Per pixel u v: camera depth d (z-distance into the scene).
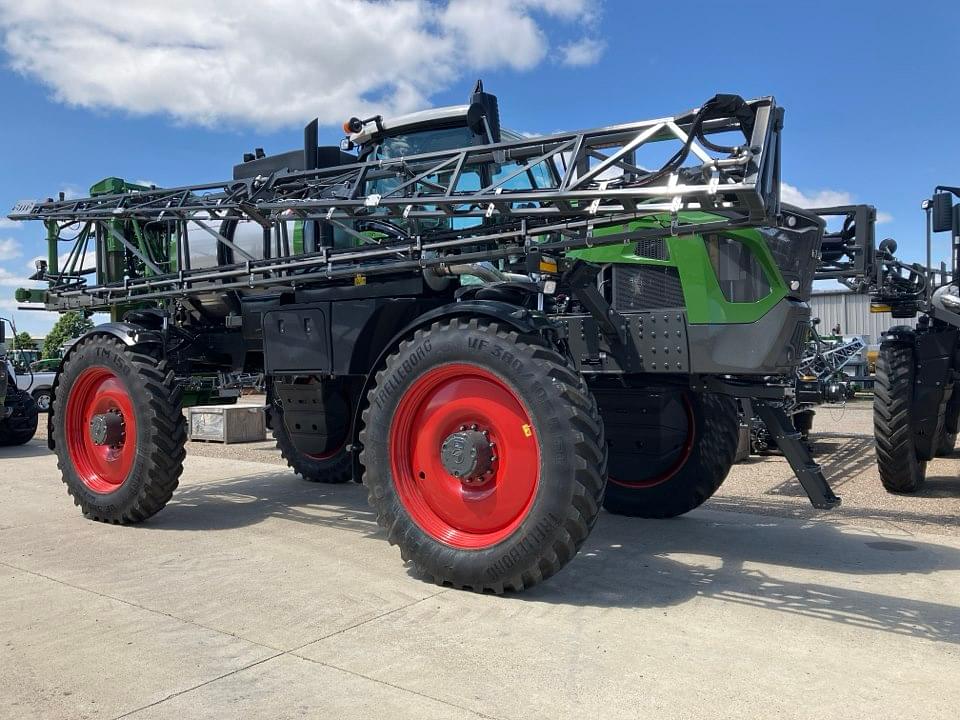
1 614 3.41
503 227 4.11
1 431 10.94
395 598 3.59
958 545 4.60
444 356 3.76
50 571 4.09
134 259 6.61
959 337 6.11
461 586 3.71
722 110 3.27
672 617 3.33
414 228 4.54
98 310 6.51
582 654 2.92
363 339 4.63
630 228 4.21
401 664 2.83
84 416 5.59
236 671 2.78
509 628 3.19
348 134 5.68
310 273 4.77
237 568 4.12
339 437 5.80
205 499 6.20
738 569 4.07
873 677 2.71
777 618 3.33
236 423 10.78
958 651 2.96
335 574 3.99
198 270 5.40
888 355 6.33
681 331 4.11
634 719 2.40
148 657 2.91
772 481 7.14
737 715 2.42
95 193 6.70
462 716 2.42
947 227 5.98
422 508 3.90
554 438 3.42
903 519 5.40
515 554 3.50
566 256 4.48
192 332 6.30
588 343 4.45
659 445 4.99
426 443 3.89
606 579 3.89
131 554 4.43
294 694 2.58
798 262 3.99
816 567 4.11
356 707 2.49
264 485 6.88
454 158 4.13
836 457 8.77
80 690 2.63
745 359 3.93
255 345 6.00
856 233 5.26
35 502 6.19
